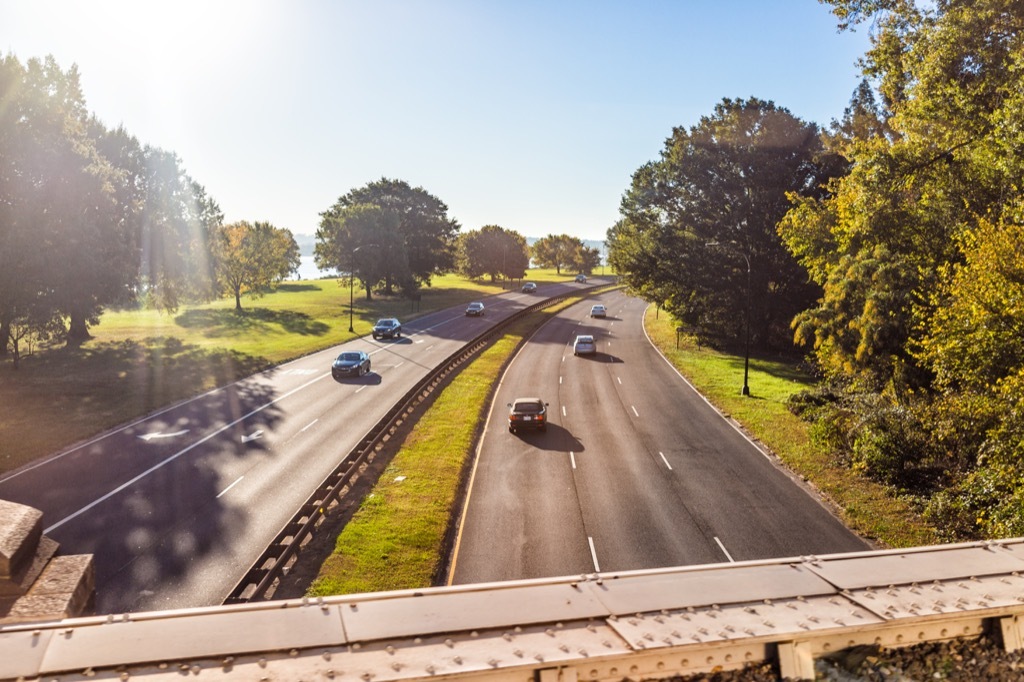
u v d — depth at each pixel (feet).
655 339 244.22
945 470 86.33
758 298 226.17
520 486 88.22
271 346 210.18
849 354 126.82
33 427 110.32
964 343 71.00
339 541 68.59
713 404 139.74
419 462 95.55
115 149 232.53
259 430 111.86
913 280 112.57
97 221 174.40
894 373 111.86
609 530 73.92
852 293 124.26
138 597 56.39
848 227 133.69
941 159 100.42
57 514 74.69
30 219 151.02
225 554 64.95
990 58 82.48
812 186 221.05
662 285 239.50
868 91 236.02
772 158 222.69
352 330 253.65
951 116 92.43
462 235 567.18
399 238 376.27
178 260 242.37
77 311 189.67
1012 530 61.93
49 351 193.67
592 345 204.13
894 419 94.53
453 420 120.37
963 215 106.73
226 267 274.16
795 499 84.38
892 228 118.42
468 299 398.62
